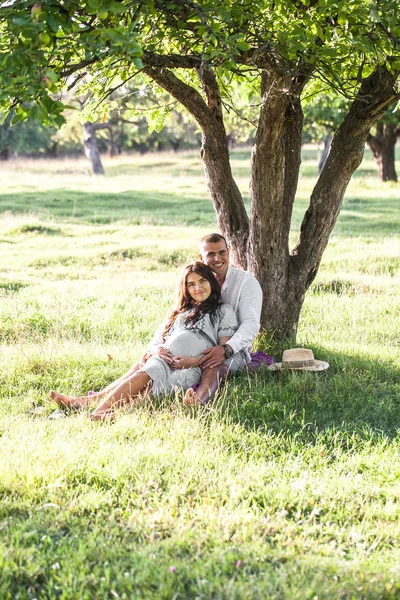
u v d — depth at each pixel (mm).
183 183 31312
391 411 5828
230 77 7445
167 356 5934
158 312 9336
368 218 20297
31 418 5656
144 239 16484
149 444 4914
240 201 7531
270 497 4273
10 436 5180
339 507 4215
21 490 4199
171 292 10703
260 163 6750
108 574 3248
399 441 5254
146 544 3668
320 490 4352
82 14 4496
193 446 4918
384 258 13461
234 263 7562
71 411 5785
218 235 6512
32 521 3820
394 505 4203
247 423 5562
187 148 68688
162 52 6586
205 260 6477
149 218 20203
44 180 32094
